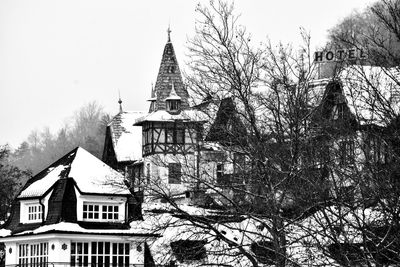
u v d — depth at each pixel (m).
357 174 43.81
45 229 87.25
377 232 44.28
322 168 46.97
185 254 56.53
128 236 80.69
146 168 114.31
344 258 43.00
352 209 42.31
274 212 49.97
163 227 57.94
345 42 54.62
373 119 44.44
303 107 54.47
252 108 56.47
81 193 87.81
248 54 59.16
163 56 119.62
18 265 90.00
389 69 48.31
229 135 57.75
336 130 50.28
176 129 101.00
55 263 85.88
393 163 43.09
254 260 53.12
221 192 58.50
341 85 50.22
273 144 55.16
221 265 55.16
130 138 128.50
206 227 55.09
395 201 42.16
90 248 86.69
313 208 49.22
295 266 47.38
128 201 88.06
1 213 106.75
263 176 54.06
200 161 60.53
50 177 90.50
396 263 41.78
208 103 60.25
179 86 116.94
